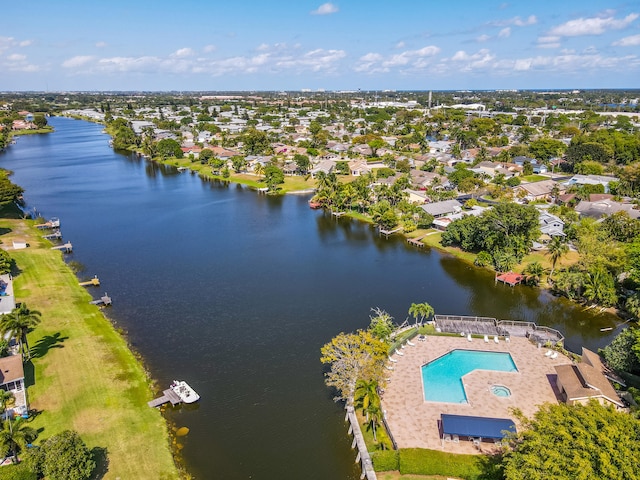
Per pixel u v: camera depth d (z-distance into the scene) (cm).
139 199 17250
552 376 6191
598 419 3853
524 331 7369
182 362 6800
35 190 18325
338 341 5947
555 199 15688
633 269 8138
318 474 4853
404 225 13350
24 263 10262
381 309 8494
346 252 11744
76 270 10275
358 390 5188
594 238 9850
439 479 4584
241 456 5081
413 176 18762
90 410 5588
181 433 5391
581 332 7806
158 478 4656
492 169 19838
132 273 10175
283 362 6838
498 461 4612
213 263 10838
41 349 6856
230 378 6444
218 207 16238
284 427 5512
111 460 4838
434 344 7006
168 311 8394
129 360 6738
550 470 3503
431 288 9519
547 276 9938
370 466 4719
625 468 3375
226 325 7900
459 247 11944
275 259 11156
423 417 5416
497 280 9856
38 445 4831
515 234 10712
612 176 17950
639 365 5928
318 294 9156
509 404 5603
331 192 15762
